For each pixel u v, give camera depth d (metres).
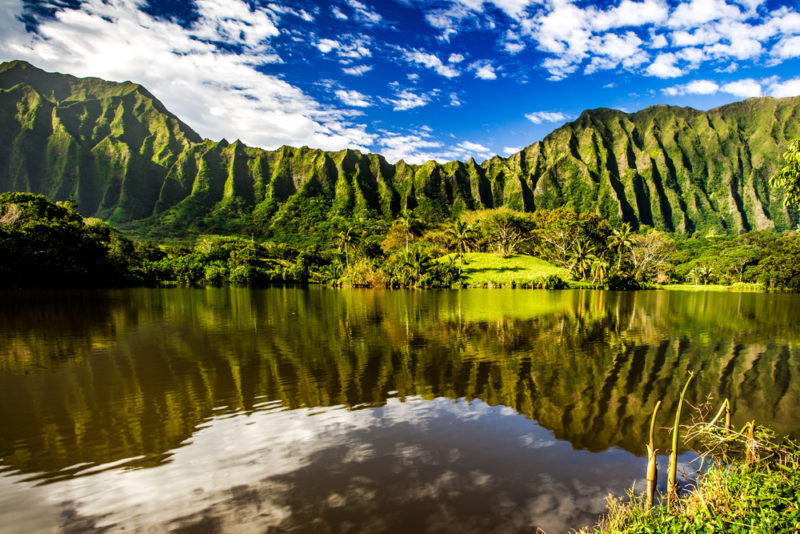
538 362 17.12
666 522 5.55
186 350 19.27
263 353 18.66
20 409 11.45
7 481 7.54
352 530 5.95
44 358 17.61
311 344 20.83
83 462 8.30
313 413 11.17
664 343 21.75
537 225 112.81
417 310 37.34
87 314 32.50
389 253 114.31
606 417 10.92
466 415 11.03
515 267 90.25
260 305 41.78
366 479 7.53
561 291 71.44
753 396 12.98
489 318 31.73
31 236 58.59
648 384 14.10
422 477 7.59
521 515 6.34
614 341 22.14
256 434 9.70
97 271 71.12
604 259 93.25
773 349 20.41
